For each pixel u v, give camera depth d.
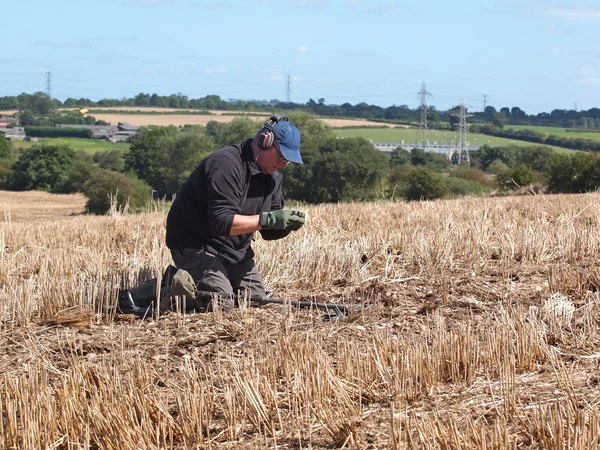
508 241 7.64
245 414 3.55
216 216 5.21
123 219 12.48
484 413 3.44
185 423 3.41
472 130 122.88
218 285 5.52
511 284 6.14
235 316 5.40
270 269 6.67
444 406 3.58
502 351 4.14
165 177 59.00
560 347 4.43
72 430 3.39
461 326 4.59
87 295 5.77
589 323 4.75
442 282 6.09
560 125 137.00
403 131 119.69
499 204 14.05
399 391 3.71
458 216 11.22
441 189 35.38
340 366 3.98
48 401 3.48
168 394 3.93
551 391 3.67
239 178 5.29
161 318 5.44
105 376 3.80
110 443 3.23
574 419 3.15
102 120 131.50
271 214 5.20
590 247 7.52
